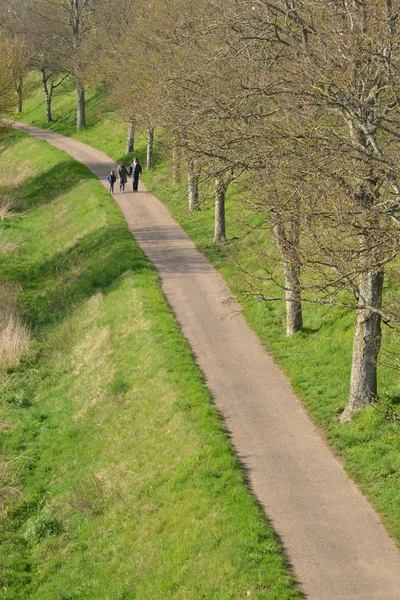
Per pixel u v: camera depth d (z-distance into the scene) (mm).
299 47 15969
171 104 22172
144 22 44250
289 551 13773
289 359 22547
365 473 16172
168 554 14734
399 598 12359
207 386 21078
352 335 22109
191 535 14828
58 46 75062
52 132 76375
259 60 19375
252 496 15578
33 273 36688
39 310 31812
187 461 17203
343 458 17016
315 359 21938
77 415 22422
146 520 16328
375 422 17578
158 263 32438
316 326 23812
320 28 16406
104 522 17266
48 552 17078
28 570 16688
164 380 21375
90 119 75375
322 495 15594
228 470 16500
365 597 12422
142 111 35844
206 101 17969
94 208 42281
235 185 35125
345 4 15742
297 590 12641
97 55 59656
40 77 94688
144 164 54656
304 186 14406
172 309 27078
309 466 16781
